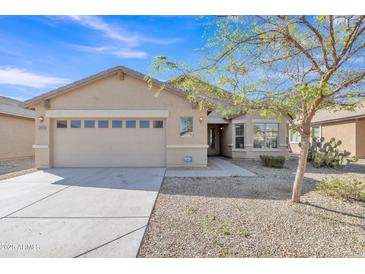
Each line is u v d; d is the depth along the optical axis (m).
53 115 10.03
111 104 10.18
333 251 3.02
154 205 4.91
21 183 7.09
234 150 14.78
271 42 4.05
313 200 5.22
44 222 3.94
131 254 2.94
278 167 10.72
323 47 4.07
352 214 4.32
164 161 10.43
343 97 3.98
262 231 3.59
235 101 4.48
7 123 14.28
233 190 6.25
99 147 10.33
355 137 14.82
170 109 10.27
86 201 5.19
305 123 4.73
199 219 4.09
